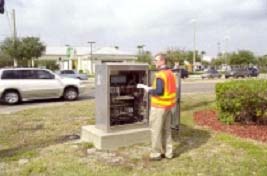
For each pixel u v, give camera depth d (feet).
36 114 35.53
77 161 18.30
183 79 126.93
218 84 28.43
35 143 22.74
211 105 39.88
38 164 17.76
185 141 22.35
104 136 20.44
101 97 21.38
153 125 18.17
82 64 185.57
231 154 19.16
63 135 25.02
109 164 17.81
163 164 17.72
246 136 23.89
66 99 53.36
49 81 51.34
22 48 135.74
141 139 21.65
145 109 21.98
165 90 17.70
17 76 49.39
